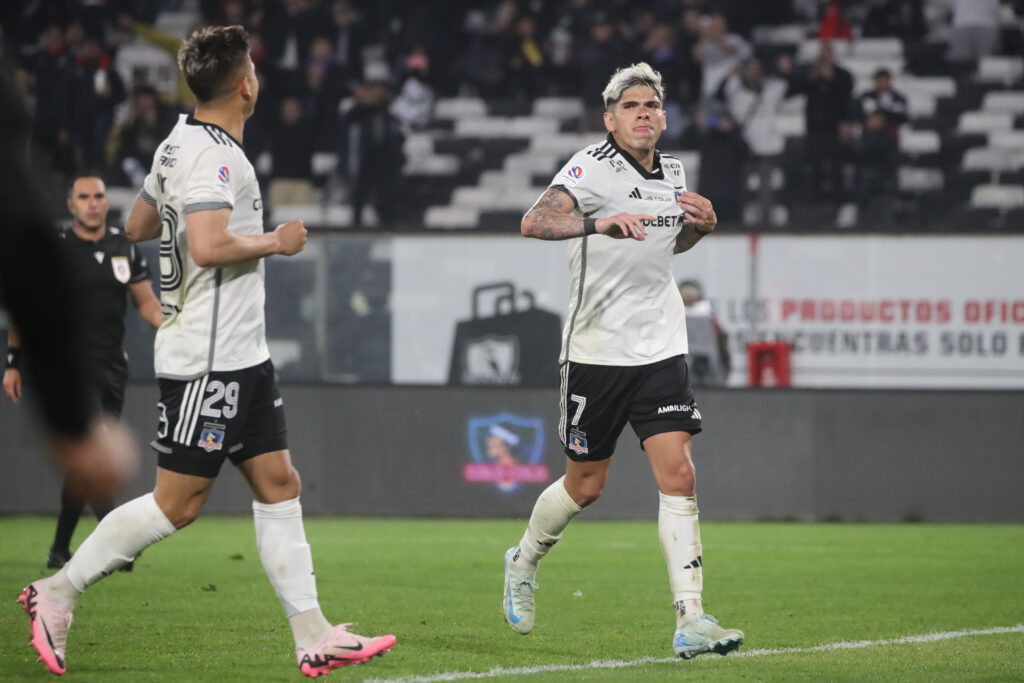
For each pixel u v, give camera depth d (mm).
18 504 44281
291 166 63344
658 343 17531
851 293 45312
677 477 17078
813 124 62562
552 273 45656
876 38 72938
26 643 17562
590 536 38281
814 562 31094
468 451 45312
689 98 67000
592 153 17703
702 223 17453
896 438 44812
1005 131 69875
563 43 74125
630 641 18922
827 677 15836
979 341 45000
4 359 44125
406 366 46031
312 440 45625
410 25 72875
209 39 14898
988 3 72562
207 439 14789
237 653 17203
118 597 23125
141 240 16312
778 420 44938
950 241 45031
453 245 45875
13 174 5254
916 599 24422
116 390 25656
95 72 63062
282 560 15047
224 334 14789
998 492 44562
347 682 15195
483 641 18750
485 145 70750
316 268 46094
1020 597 24766
